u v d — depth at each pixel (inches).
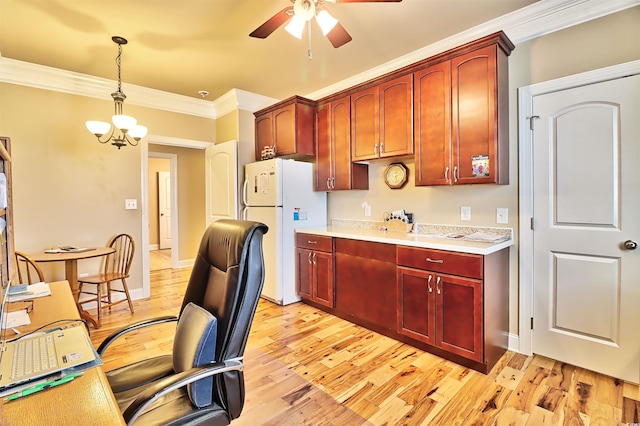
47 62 116.4
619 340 79.7
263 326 115.3
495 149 87.7
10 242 67.0
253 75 131.3
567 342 87.3
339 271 120.6
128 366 55.8
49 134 123.8
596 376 81.6
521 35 91.4
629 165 77.5
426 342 93.0
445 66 96.3
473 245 86.4
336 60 118.5
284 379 81.7
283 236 137.0
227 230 52.5
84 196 132.1
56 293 63.7
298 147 139.0
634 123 76.6
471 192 104.3
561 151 86.8
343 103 129.5
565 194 86.5
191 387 42.8
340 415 68.4
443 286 88.7
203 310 48.5
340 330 111.7
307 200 145.6
